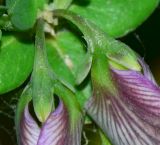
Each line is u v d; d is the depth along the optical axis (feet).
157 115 0.29
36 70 0.30
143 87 0.29
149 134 0.29
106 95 0.30
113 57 0.30
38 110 0.29
